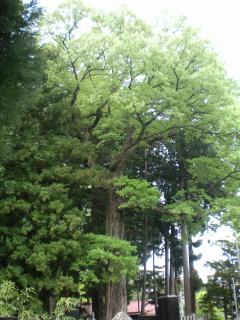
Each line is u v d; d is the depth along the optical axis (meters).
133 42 19.39
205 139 22.45
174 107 20.09
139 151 28.56
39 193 18.61
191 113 21.30
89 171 19.92
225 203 20.94
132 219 29.03
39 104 20.06
